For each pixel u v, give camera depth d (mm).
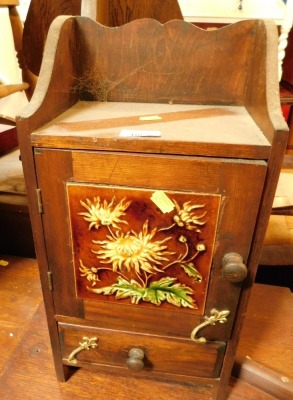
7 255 1162
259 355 800
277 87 496
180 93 691
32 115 480
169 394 732
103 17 765
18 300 968
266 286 1017
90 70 680
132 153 476
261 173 464
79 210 532
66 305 642
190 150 463
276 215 1140
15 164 1416
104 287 603
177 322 625
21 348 812
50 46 561
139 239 541
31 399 711
